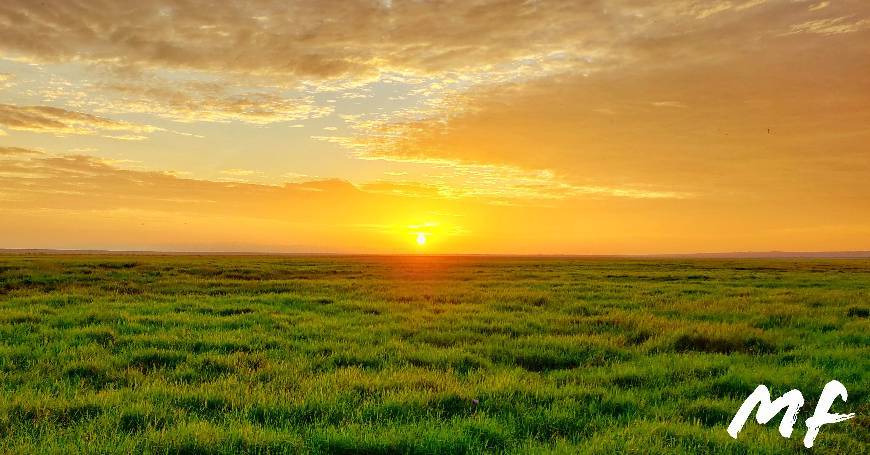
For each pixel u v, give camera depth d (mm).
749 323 18250
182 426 7465
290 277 39250
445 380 10320
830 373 11117
